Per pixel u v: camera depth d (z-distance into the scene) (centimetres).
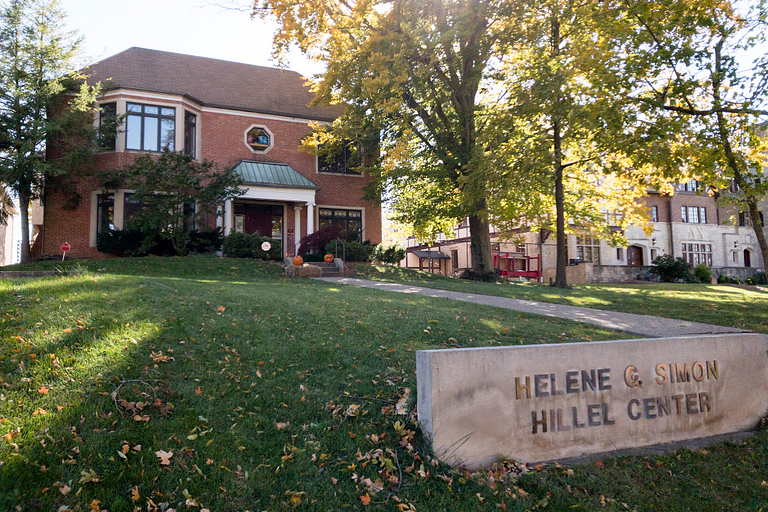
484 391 405
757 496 387
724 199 1415
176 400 429
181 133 2123
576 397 438
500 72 1861
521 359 421
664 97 1237
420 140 2206
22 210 1870
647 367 471
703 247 3759
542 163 1507
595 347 450
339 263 1944
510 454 409
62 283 727
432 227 2553
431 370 391
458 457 390
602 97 1288
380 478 365
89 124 1944
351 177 2545
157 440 368
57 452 337
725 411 503
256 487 338
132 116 2059
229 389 464
